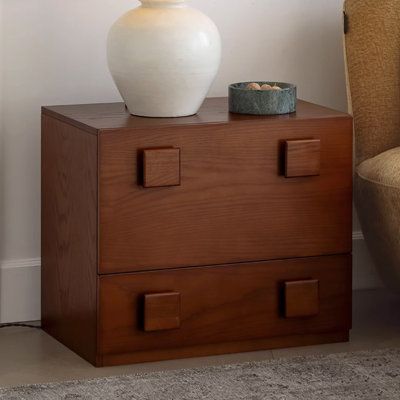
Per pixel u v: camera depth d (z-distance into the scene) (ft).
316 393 8.00
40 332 9.58
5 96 9.57
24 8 9.50
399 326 9.77
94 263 8.45
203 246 8.68
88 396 7.95
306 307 8.98
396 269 9.34
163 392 8.03
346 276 9.18
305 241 9.00
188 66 8.61
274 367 8.55
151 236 8.50
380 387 8.13
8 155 9.66
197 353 8.86
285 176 8.78
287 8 10.41
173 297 8.58
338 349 9.12
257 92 8.89
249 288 8.87
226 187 8.66
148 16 8.63
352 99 9.82
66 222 8.95
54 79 9.71
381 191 8.98
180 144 8.45
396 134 9.82
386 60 9.71
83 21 9.71
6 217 9.74
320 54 10.61
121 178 8.33
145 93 8.67
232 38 10.27
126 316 8.55
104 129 8.21
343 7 9.84
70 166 8.78
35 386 8.14
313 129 8.86
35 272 9.87
